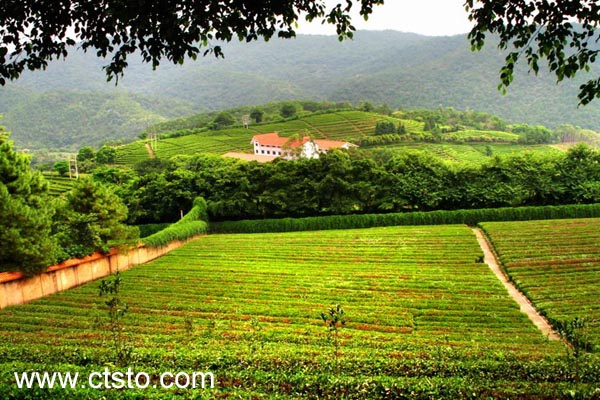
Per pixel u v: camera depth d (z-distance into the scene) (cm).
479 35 1231
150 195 7275
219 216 7138
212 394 1348
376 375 1681
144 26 1070
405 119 17250
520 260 4169
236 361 1808
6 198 3212
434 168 6950
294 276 3894
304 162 7212
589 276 3619
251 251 5109
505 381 1515
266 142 12531
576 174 6506
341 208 6869
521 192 6488
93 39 1154
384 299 3200
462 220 6425
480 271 3912
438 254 4541
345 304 3109
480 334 2533
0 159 3791
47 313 2934
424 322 2758
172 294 3409
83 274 3894
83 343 2266
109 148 13062
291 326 2686
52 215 3975
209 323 2723
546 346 2289
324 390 1448
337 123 15875
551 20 1130
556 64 1159
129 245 4441
